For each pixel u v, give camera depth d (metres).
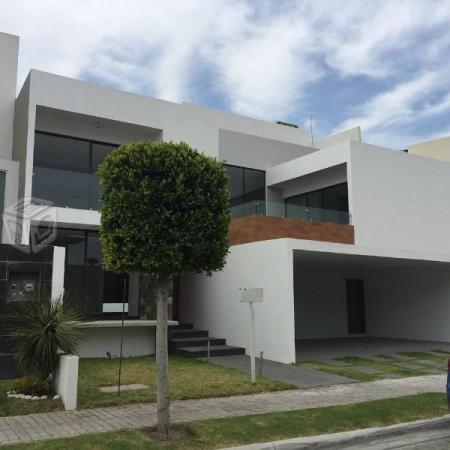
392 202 17.58
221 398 8.45
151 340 13.61
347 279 20.97
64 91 14.45
